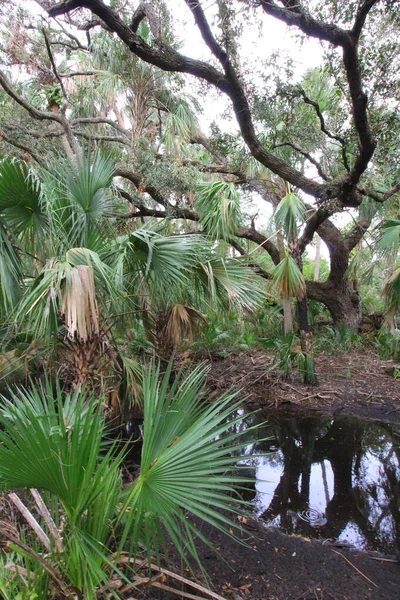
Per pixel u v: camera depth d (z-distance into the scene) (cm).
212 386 577
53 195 312
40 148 582
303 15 351
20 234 329
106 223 353
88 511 164
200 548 247
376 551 265
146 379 202
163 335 498
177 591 188
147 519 166
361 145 446
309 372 594
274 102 475
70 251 280
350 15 365
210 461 177
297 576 229
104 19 398
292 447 443
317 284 859
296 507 327
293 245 570
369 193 538
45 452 142
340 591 218
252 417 517
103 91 705
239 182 688
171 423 190
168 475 172
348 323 852
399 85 425
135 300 427
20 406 193
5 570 172
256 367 641
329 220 824
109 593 178
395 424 491
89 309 261
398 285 577
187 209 667
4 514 225
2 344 384
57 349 355
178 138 741
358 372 654
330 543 268
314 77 556
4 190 288
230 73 417
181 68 423
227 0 352
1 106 626
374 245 601
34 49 621
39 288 253
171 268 340
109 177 343
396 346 708
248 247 919
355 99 397
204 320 504
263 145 544
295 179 512
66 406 218
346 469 394
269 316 814
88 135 645
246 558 242
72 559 158
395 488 357
